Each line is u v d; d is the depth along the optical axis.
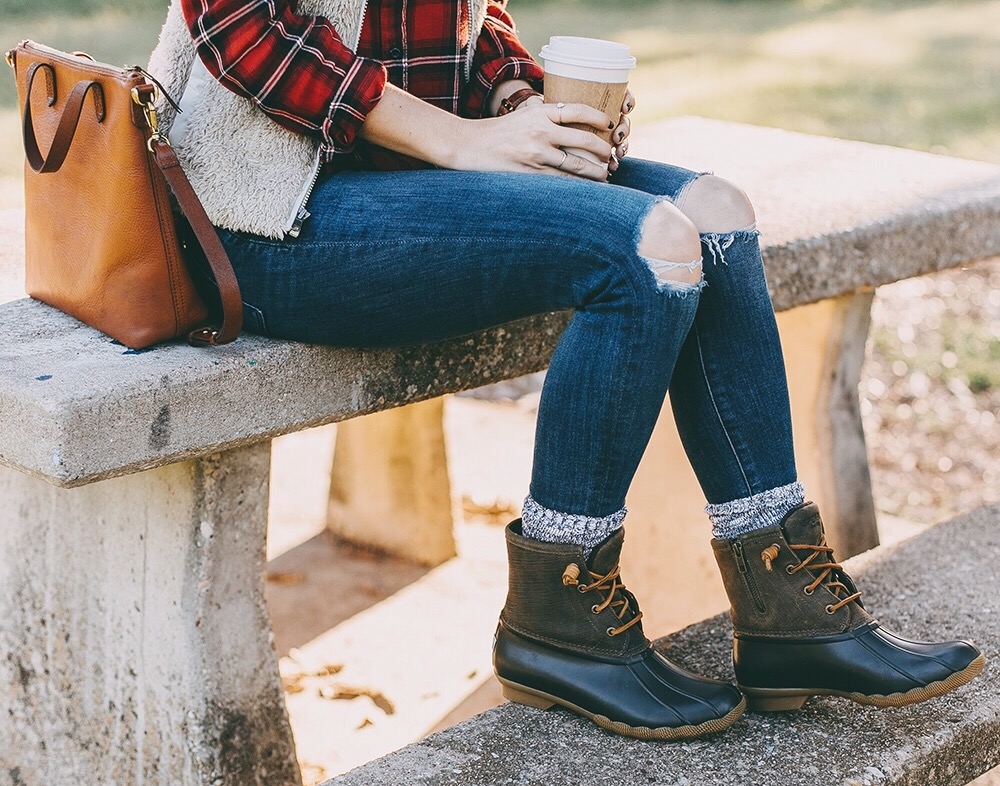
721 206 1.84
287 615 3.03
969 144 6.75
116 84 1.71
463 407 4.25
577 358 1.72
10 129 5.89
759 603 1.86
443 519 3.30
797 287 2.48
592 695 1.83
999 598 2.31
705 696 1.82
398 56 1.92
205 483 1.96
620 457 1.75
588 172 1.87
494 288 1.77
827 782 1.77
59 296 1.92
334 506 3.39
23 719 2.28
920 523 3.58
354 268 1.80
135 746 2.11
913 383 4.45
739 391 1.83
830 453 3.10
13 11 8.11
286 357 1.86
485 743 1.83
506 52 2.09
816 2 12.21
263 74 1.74
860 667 1.81
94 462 1.68
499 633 1.93
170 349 1.84
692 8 11.53
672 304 1.67
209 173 1.83
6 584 2.27
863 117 7.34
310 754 2.51
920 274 2.70
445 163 1.85
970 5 12.22
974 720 1.92
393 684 2.77
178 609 2.00
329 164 1.90
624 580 3.04
